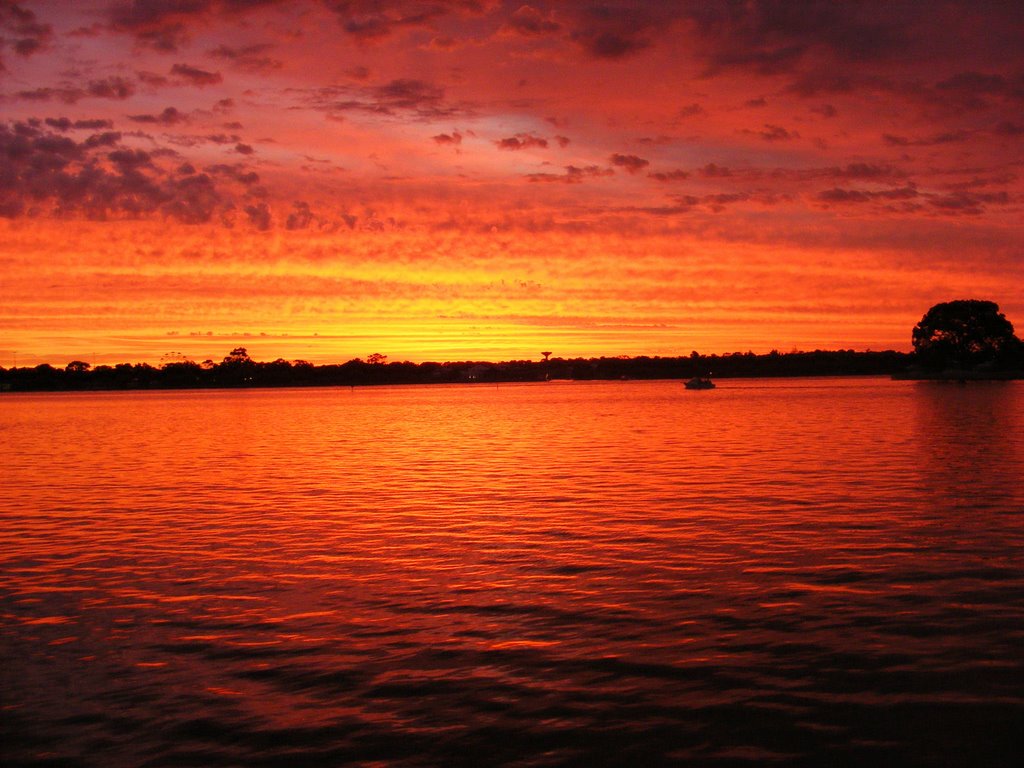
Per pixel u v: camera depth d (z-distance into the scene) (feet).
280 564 73.26
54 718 42.80
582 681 46.01
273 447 198.08
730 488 111.04
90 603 62.23
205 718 42.57
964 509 91.81
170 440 228.02
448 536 83.71
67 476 142.72
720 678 45.93
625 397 582.35
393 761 38.09
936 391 533.55
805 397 486.38
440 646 51.83
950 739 38.96
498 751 38.78
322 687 46.01
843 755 37.83
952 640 50.72
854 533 80.64
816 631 52.80
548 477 127.85
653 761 37.68
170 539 84.74
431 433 240.12
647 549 75.77
